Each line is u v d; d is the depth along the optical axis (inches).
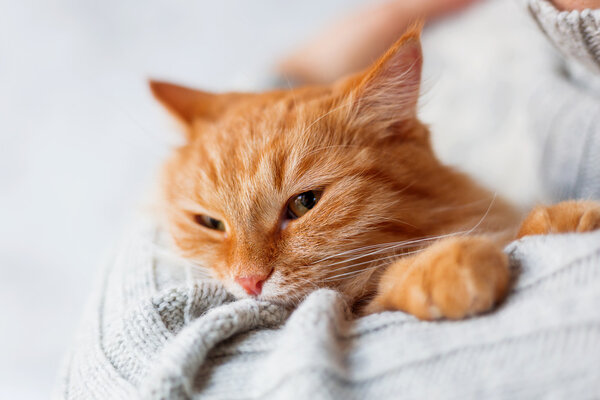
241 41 25.5
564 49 13.5
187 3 24.8
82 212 24.3
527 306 10.8
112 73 24.3
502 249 11.9
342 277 13.9
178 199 15.8
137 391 11.6
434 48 21.4
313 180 14.1
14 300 23.6
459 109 20.1
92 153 24.3
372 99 14.7
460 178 15.6
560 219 12.0
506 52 19.5
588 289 10.6
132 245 15.9
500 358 10.5
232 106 16.9
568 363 10.2
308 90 16.4
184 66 25.2
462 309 11.0
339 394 10.6
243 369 11.5
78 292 24.0
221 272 14.5
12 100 23.5
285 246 14.0
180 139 18.3
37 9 23.1
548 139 15.9
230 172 14.6
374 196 14.2
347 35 21.6
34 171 24.0
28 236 24.1
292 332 11.3
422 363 10.7
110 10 24.0
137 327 12.5
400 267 12.5
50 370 22.4
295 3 25.7
